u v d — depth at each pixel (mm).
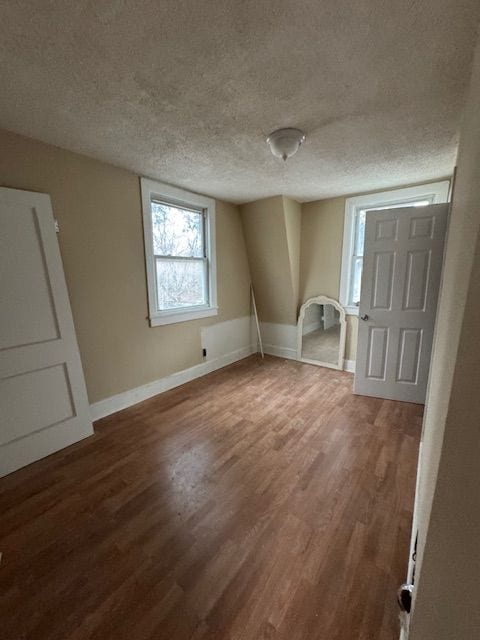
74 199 2221
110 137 1938
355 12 997
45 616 1067
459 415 498
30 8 978
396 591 1136
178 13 1004
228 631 1019
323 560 1268
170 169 2525
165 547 1336
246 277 4223
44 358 2004
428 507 716
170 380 3197
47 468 1896
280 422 2451
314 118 1701
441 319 1389
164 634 1013
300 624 1035
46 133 1884
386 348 2811
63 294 2098
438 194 2861
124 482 1762
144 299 2844
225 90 1443
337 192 3311
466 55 1186
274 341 4453
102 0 952
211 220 3477
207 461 1952
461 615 525
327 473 1821
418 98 1500
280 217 3539
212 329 3713
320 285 3865
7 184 1863
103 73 1313
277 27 1063
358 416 2541
